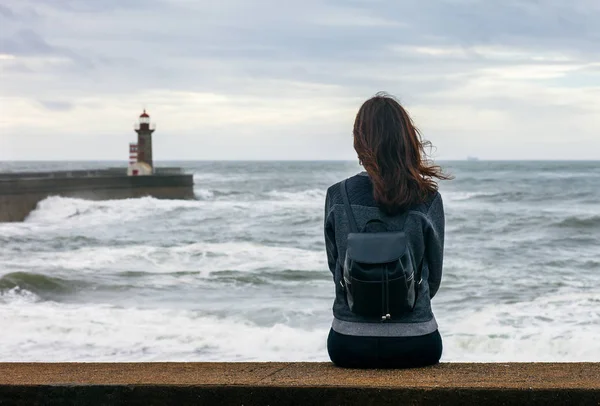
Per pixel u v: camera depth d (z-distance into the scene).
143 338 10.92
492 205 42.75
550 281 16.28
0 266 18.23
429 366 3.06
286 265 18.45
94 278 16.52
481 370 2.95
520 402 2.56
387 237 2.87
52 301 14.04
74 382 2.73
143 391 2.68
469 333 11.20
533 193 51.81
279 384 2.66
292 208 40.78
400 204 2.93
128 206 41.47
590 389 2.54
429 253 3.03
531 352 10.33
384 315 2.93
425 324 3.01
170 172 57.62
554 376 2.78
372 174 2.94
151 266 18.48
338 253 3.04
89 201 39.50
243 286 15.68
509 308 13.04
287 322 12.03
